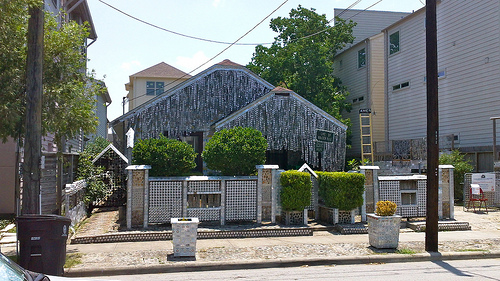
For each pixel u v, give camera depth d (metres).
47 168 10.89
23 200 8.35
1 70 9.53
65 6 19.53
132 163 12.73
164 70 36.69
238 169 12.30
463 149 20.03
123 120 18.05
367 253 9.40
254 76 19.97
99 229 11.42
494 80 18.77
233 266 8.45
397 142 21.72
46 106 9.95
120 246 9.95
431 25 10.05
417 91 23.50
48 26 10.59
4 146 14.02
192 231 8.90
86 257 8.80
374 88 27.59
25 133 8.43
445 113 21.83
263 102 18.61
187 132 18.72
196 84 19.11
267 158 20.83
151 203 11.39
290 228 11.39
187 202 11.59
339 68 31.84
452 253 9.53
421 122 23.11
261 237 11.15
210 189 11.70
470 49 20.20
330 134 19.53
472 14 20.09
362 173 12.67
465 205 15.68
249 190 11.95
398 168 20.38
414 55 23.80
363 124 27.61
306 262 8.80
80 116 10.32
